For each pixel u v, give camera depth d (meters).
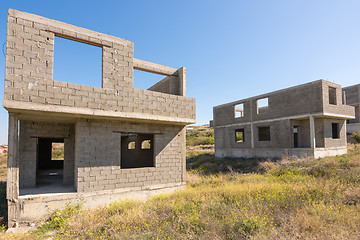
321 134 18.05
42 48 7.51
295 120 19.31
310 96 17.36
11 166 7.46
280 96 19.69
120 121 9.62
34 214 7.74
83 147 8.70
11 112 7.50
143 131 10.20
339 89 18.36
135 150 15.66
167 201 8.30
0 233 6.82
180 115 10.27
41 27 7.57
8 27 7.04
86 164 8.70
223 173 16.66
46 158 17.09
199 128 67.62
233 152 23.98
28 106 7.04
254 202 7.28
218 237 5.09
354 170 10.97
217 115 26.30
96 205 8.70
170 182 10.68
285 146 18.94
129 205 8.15
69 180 10.67
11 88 6.88
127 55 9.23
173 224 6.02
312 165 13.97
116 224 6.34
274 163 16.78
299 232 5.21
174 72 11.78
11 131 7.49
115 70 8.85
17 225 7.44
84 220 6.90
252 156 21.92
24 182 9.65
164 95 9.90
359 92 27.05
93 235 5.88
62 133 10.70
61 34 7.92
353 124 27.58
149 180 10.09
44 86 7.34
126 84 9.01
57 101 7.49
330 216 5.84
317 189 8.13
